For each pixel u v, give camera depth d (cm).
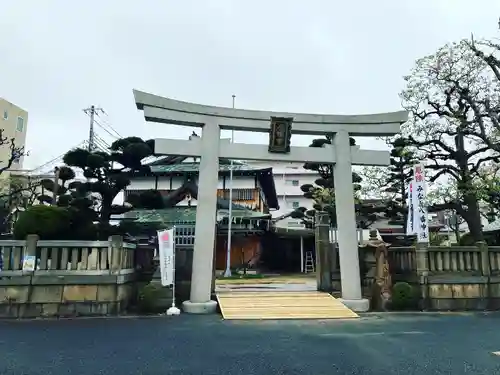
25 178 2850
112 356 699
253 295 1330
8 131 3359
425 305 1284
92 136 2922
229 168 3247
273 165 5047
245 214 2927
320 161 1345
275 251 3309
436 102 1667
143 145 1567
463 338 865
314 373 605
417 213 1422
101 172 1647
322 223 1491
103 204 1645
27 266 1088
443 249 1329
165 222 2475
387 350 754
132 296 1279
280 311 1172
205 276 1237
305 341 833
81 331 923
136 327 979
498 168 1638
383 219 2834
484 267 1323
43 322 1032
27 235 1122
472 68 1577
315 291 1429
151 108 1248
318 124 1359
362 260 1424
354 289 1283
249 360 677
